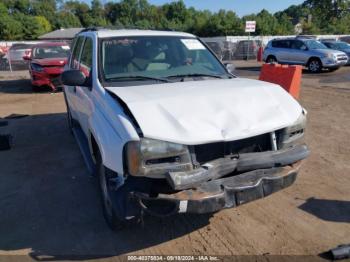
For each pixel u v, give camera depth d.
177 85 4.00
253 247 3.56
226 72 4.84
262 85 4.04
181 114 3.28
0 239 3.81
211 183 3.24
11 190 4.94
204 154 3.28
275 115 3.59
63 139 7.13
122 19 103.31
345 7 60.19
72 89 5.80
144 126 3.11
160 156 3.08
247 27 28.19
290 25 71.00
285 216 4.10
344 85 13.66
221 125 3.29
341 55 18.66
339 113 8.86
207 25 67.19
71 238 3.79
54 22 95.62
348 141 6.63
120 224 3.76
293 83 9.67
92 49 4.65
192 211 3.12
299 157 3.60
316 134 7.10
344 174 5.17
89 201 4.57
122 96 3.54
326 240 3.64
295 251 3.48
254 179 3.34
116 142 3.21
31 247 3.66
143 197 3.13
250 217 4.10
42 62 13.10
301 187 4.78
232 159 3.34
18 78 18.28
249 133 3.32
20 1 92.56
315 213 4.14
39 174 5.45
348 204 4.33
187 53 4.84
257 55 28.16
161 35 4.90
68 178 5.27
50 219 4.17
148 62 4.50
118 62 4.41
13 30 67.62
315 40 20.28
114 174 3.50
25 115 9.48
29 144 6.91
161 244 3.66
